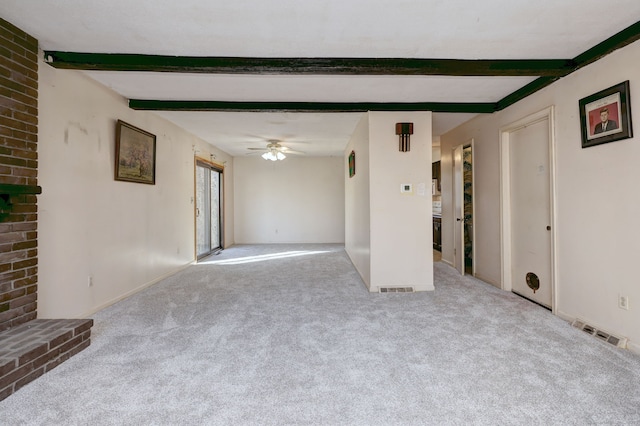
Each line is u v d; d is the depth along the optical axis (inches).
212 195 277.4
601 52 94.3
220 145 258.8
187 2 75.2
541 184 129.0
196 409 64.8
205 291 153.2
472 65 105.7
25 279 90.0
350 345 94.1
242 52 100.5
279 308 127.9
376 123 153.4
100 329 106.0
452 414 63.2
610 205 95.0
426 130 153.6
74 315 112.6
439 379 75.7
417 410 64.5
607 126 94.4
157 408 65.1
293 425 60.3
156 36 91.0
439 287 158.9
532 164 134.2
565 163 111.7
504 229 150.6
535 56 103.3
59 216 106.0
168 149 183.2
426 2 75.1
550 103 119.0
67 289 109.5
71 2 75.6
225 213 301.0
